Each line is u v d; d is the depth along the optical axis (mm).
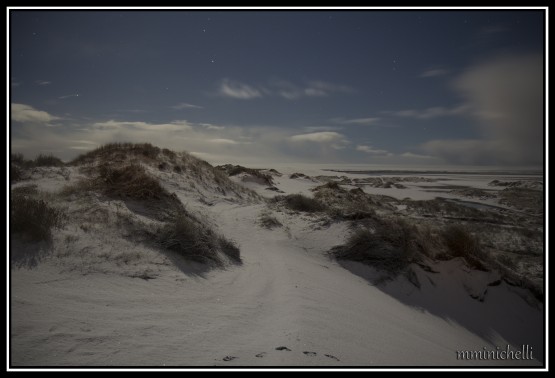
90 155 21672
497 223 28828
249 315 7395
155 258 9328
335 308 8922
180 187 20297
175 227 10984
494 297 13953
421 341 8555
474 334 11641
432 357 7336
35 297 6031
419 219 28109
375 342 7199
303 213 19172
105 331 5402
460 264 14969
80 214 10477
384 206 31969
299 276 11383
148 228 10766
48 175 15680
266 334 6340
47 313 5586
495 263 15547
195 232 11297
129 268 8375
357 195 32562
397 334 8414
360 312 9336
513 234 24469
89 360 4566
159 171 21078
